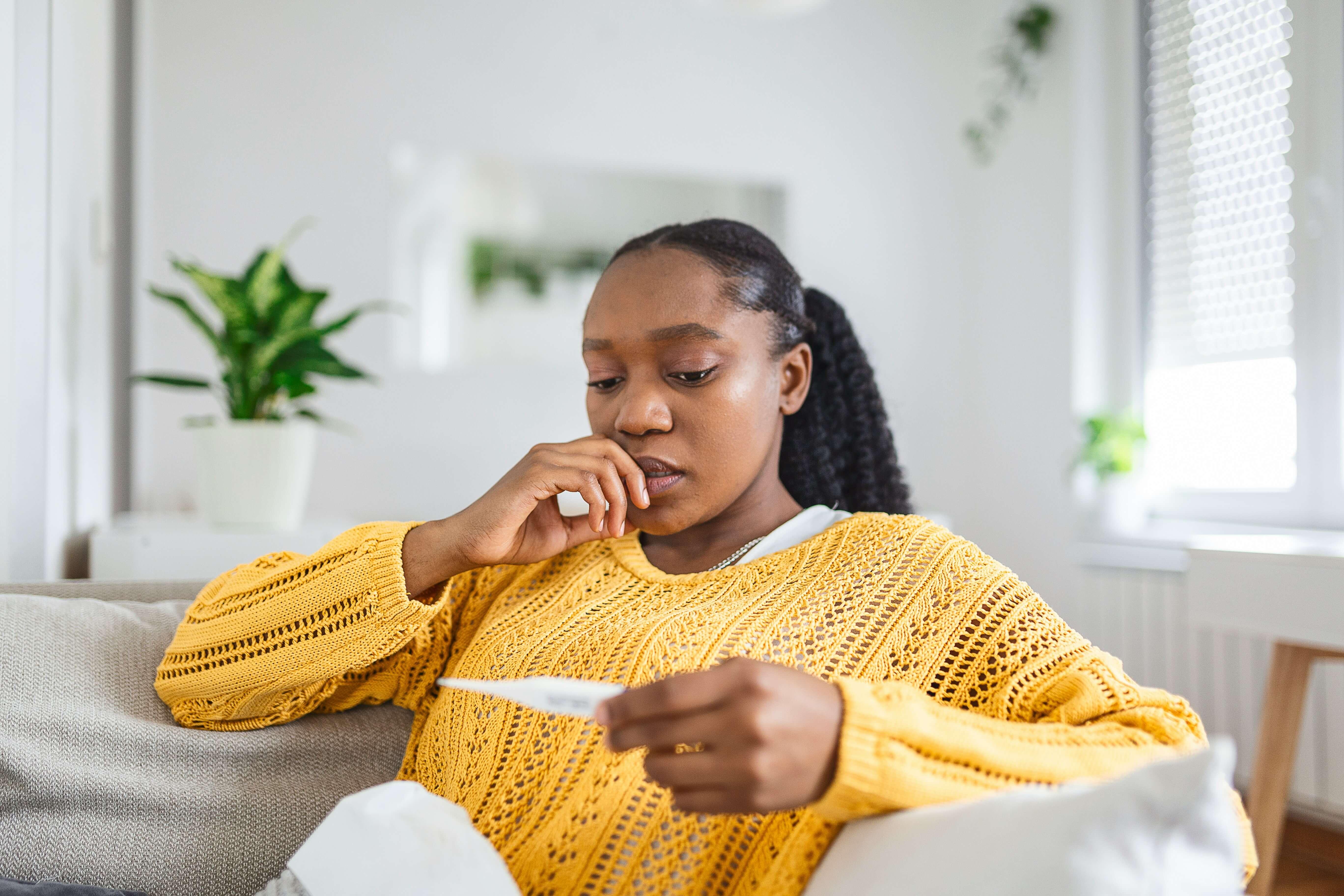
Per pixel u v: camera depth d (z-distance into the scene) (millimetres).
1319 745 1989
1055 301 2857
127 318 2334
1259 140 2312
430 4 2770
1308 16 2172
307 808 790
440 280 2775
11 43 1236
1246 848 538
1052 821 450
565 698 461
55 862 737
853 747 462
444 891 548
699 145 3010
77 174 1488
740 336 751
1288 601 1304
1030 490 2951
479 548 733
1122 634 2514
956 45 3264
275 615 755
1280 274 2256
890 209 3191
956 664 656
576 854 620
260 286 1687
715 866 605
